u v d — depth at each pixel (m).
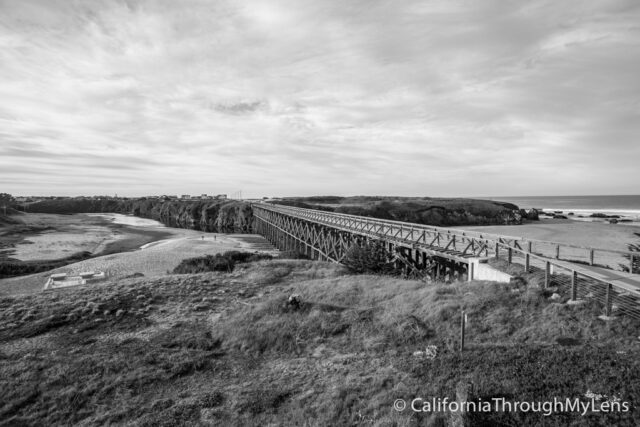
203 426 7.59
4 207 101.88
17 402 8.66
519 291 12.41
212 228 90.56
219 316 14.96
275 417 7.71
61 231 70.88
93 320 14.67
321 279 20.58
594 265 14.42
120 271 31.92
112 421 7.96
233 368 10.54
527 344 9.21
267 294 18.09
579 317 9.95
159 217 122.31
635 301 10.06
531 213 89.31
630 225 69.12
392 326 11.98
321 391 8.58
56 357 11.20
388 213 84.31
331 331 12.33
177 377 9.97
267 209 64.62
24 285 26.88
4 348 12.04
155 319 14.95
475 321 11.21
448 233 19.45
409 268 21.45
